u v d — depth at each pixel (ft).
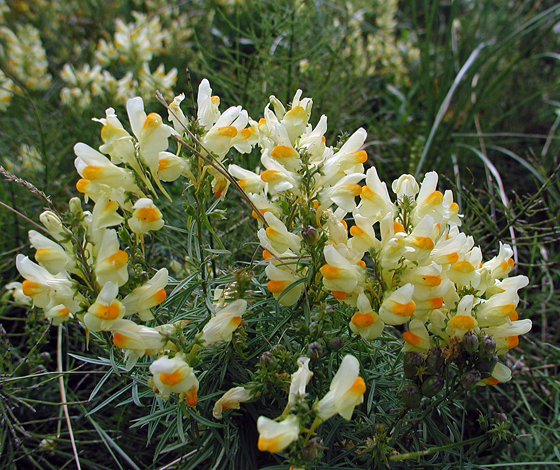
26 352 1.01
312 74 1.43
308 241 0.53
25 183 0.58
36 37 1.66
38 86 1.61
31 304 0.85
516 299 0.55
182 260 0.96
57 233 0.53
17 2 2.12
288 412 0.48
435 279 0.52
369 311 0.52
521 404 0.93
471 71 1.41
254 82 1.25
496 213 1.28
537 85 1.73
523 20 1.83
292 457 0.48
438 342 0.60
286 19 1.24
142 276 0.54
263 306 0.62
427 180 0.57
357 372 0.47
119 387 0.88
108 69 1.73
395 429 0.57
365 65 1.60
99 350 0.84
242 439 0.60
